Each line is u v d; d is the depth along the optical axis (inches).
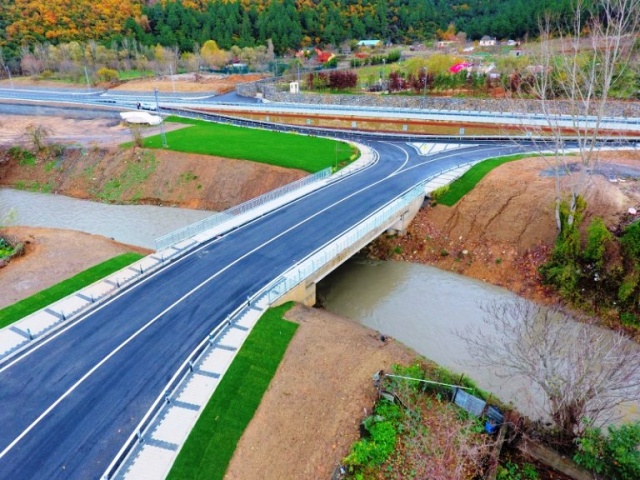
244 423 772.0
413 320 1202.0
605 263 1230.3
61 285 1144.8
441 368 918.4
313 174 1825.8
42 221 1829.5
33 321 1003.9
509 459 771.4
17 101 3272.6
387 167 1962.4
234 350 921.5
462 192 1628.9
